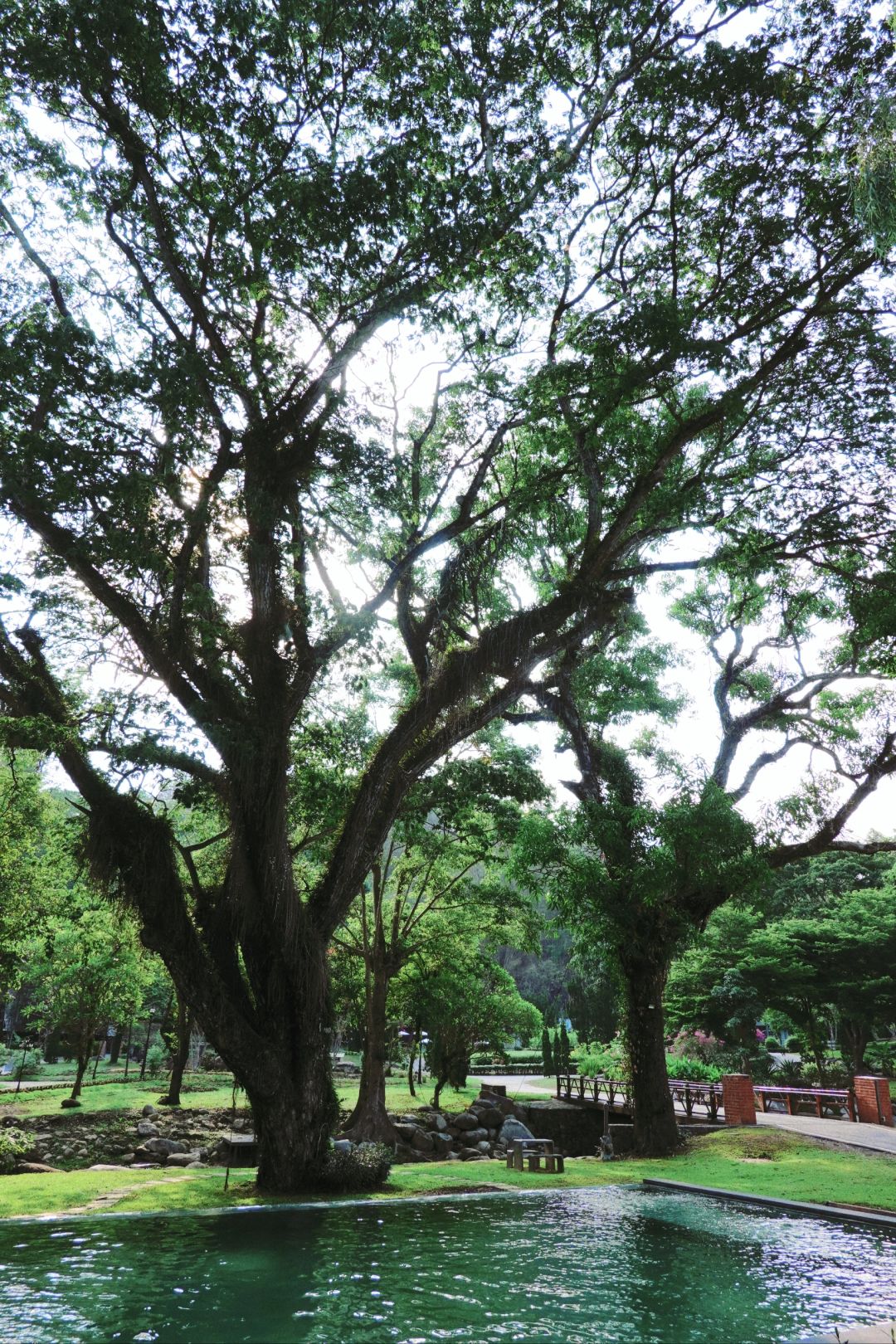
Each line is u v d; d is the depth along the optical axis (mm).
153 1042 55031
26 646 15414
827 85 13781
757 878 19625
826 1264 9875
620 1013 25062
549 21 13586
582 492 18422
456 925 28281
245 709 15219
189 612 14562
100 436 12320
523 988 64500
